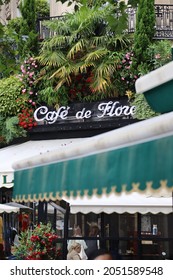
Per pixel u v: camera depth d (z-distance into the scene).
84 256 11.23
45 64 19.20
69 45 19.05
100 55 18.19
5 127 19.77
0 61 12.92
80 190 4.12
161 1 20.02
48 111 19.53
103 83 18.03
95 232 12.79
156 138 3.43
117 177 3.71
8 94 19.69
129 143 3.65
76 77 18.95
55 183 4.54
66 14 19.77
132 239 11.33
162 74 4.56
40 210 13.64
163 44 18.02
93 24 18.78
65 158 4.42
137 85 4.88
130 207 10.12
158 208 10.03
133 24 19.16
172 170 3.24
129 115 18.25
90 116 18.95
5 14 28.75
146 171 3.46
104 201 10.27
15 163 5.43
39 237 11.71
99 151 3.94
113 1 10.80
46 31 20.34
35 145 19.30
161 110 4.79
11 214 18.70
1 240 14.83
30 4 20.34
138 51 18.14
